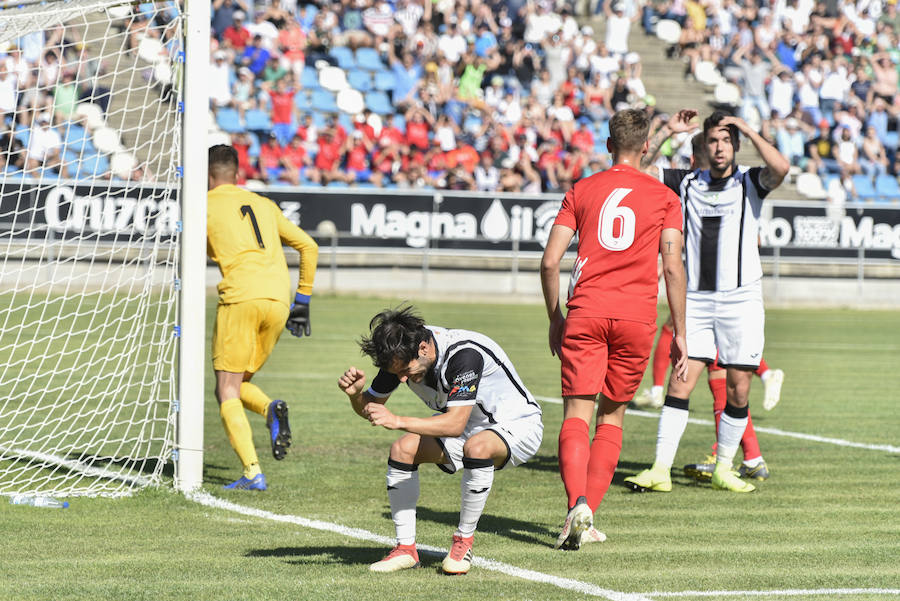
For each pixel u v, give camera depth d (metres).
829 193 67.25
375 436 20.89
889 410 26.06
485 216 55.94
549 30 70.62
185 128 15.41
